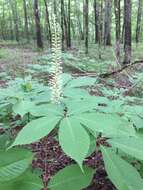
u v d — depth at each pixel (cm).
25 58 1898
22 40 4009
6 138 258
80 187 154
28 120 250
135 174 151
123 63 1716
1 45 3216
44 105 169
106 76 446
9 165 151
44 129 142
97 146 188
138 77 499
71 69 1091
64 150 133
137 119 222
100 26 2145
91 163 396
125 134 152
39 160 423
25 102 182
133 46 2989
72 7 4612
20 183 154
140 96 727
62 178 158
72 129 141
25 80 274
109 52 2302
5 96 209
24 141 138
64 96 210
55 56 216
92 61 1203
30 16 4838
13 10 4669
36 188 154
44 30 4469
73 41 3906
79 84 220
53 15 225
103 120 148
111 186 370
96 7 3694
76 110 159
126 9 1731
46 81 460
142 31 4628
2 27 5428
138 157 155
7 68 1475
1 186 148
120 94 400
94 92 453
